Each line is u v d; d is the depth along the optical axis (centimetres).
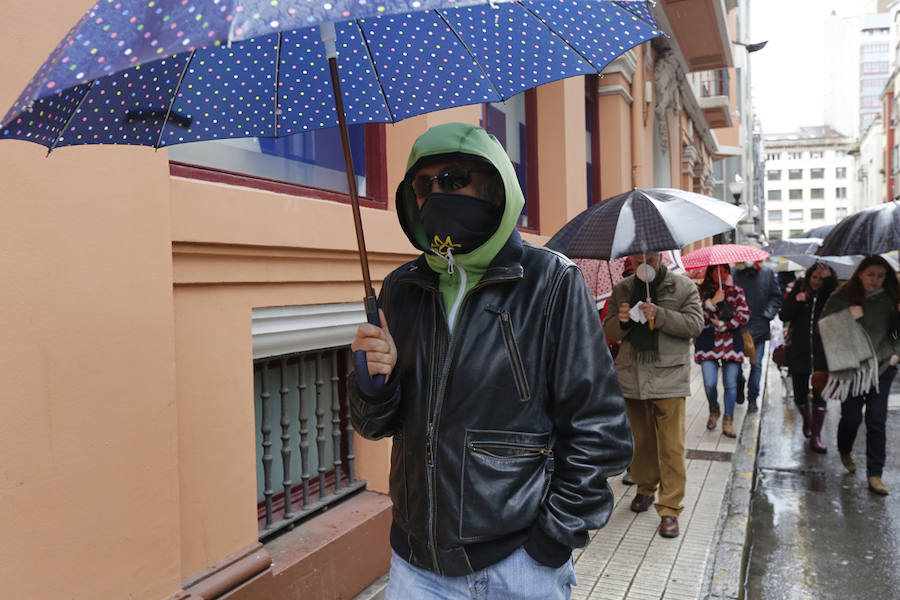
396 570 160
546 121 664
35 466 184
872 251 457
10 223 178
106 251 202
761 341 755
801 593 352
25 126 122
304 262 295
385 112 178
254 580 259
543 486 147
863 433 704
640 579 341
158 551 219
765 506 487
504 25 157
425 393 150
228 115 166
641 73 931
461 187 147
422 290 160
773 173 12938
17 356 180
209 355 249
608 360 149
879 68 14725
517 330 145
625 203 353
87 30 96
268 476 306
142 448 213
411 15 162
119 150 206
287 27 87
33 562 183
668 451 397
